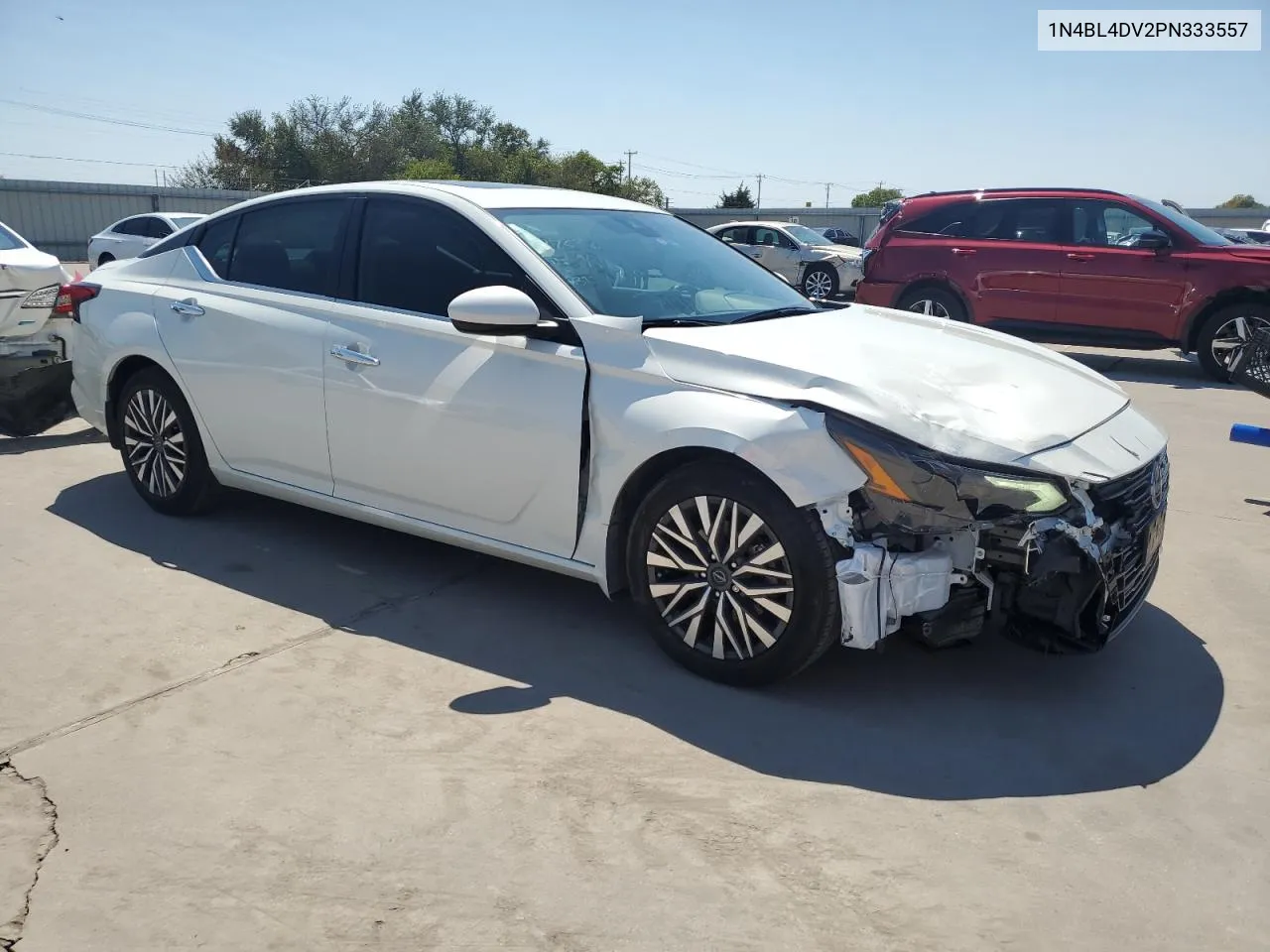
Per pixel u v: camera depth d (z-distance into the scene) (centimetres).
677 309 379
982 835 257
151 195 3738
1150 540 329
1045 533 293
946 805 270
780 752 296
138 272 504
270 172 6088
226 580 422
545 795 273
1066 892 236
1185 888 238
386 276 405
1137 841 255
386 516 407
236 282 457
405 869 243
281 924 224
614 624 385
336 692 329
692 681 339
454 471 377
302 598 405
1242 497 562
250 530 483
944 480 290
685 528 329
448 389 373
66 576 424
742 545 318
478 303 339
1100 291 991
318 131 6225
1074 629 303
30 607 393
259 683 335
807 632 309
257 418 439
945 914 228
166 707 318
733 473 315
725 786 278
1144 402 855
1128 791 278
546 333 353
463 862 245
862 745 300
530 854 248
